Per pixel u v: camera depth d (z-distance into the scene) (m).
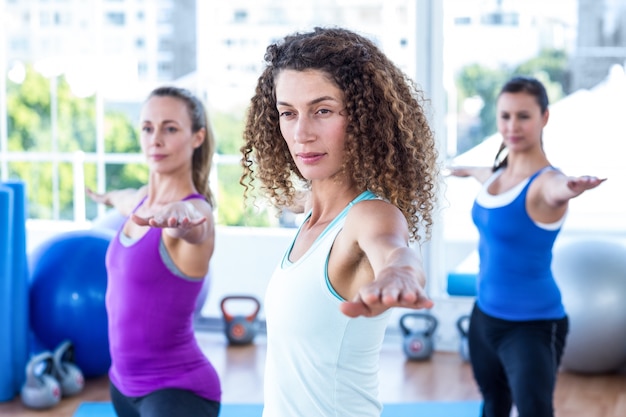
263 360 5.09
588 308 4.53
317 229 1.58
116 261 2.49
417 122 1.63
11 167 9.74
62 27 8.91
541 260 2.97
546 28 9.80
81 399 4.27
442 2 5.29
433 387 4.52
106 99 9.85
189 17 9.22
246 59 7.08
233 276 6.00
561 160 8.66
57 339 4.41
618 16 9.66
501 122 3.10
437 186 1.73
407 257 1.21
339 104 1.53
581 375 4.74
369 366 1.53
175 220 1.99
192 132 2.68
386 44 6.43
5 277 4.22
